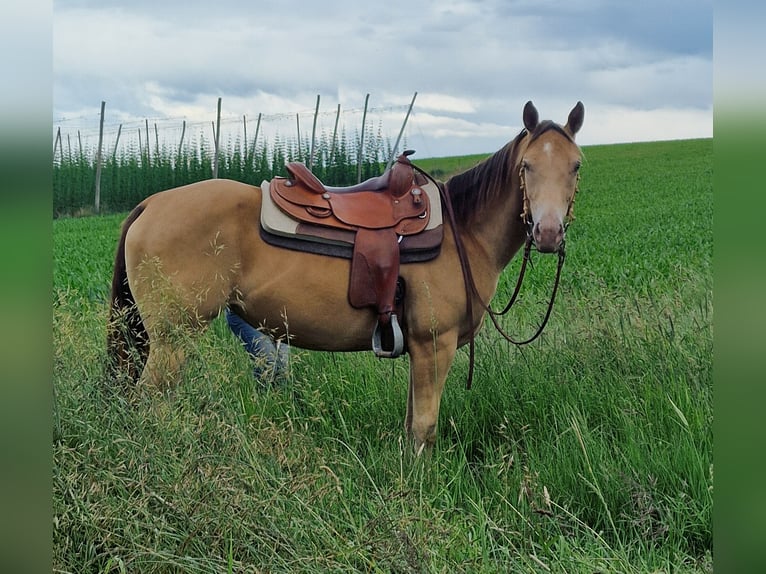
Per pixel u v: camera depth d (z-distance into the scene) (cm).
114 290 379
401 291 379
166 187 2873
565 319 545
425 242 377
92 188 2877
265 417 390
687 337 479
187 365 334
